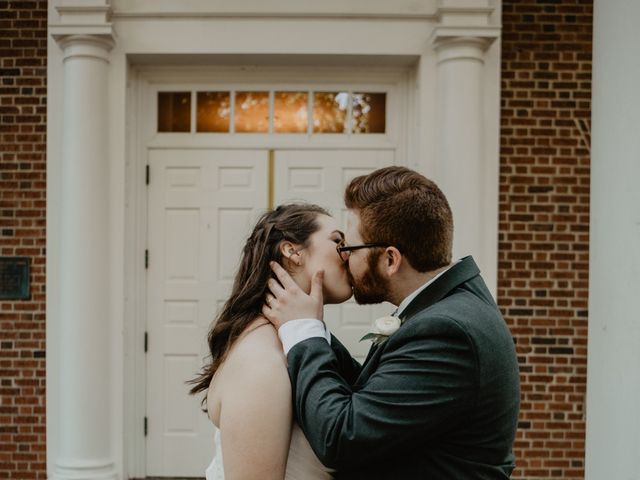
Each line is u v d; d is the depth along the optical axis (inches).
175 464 183.2
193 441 183.6
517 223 176.2
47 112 171.6
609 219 78.2
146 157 184.9
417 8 170.1
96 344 164.6
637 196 73.5
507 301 176.2
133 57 173.5
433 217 56.1
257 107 186.5
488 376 51.2
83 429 163.5
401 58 174.7
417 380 50.2
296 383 53.7
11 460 174.6
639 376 72.5
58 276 170.7
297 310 57.1
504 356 53.1
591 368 82.3
